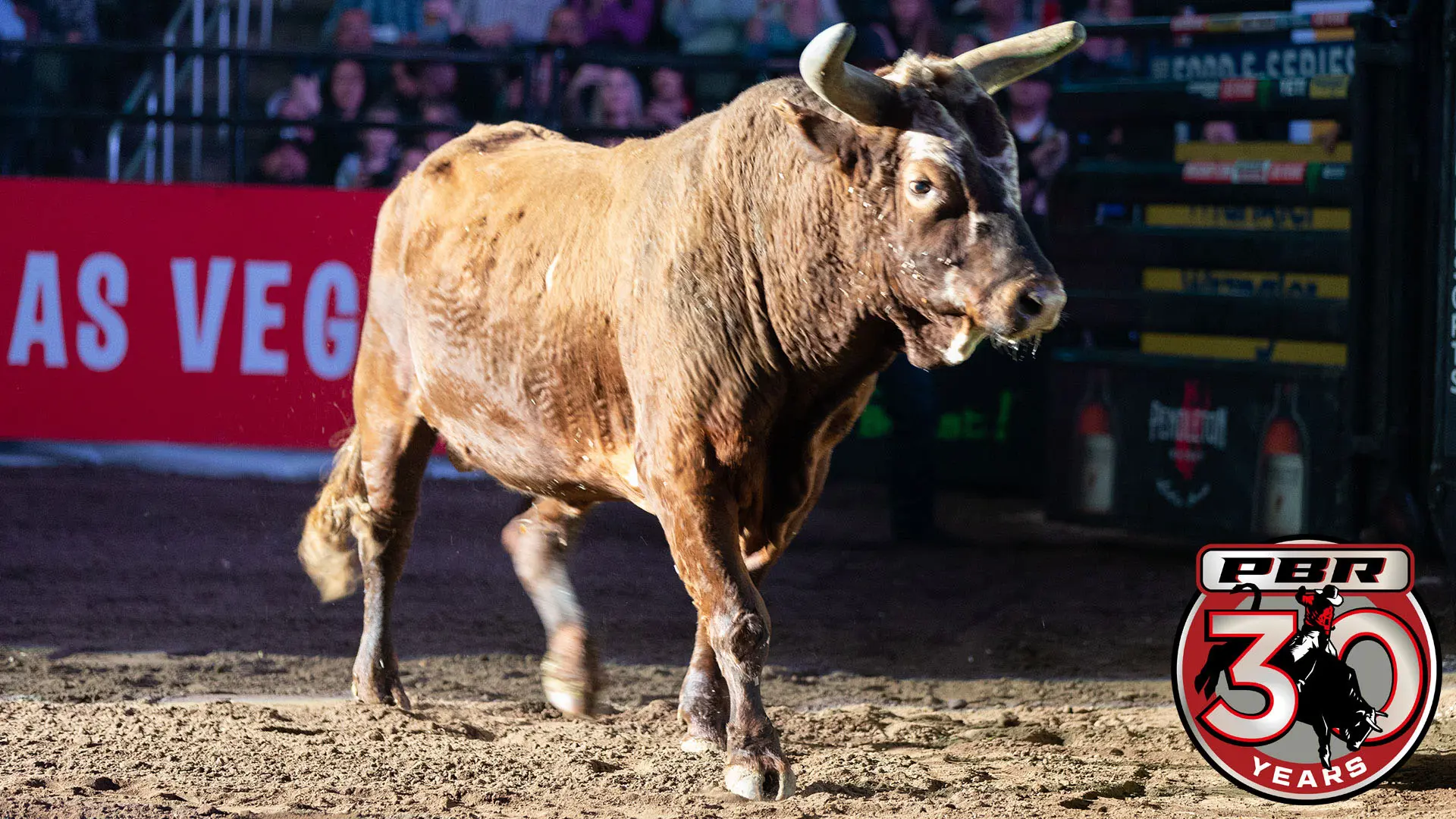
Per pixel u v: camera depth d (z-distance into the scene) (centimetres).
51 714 887
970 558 1533
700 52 2084
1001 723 919
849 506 1772
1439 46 1479
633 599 1343
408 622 1243
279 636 1187
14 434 1766
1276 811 688
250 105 2250
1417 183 1486
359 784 730
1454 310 1305
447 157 906
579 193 806
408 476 935
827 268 706
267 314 1769
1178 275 1634
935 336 691
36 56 2062
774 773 704
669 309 725
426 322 869
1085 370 1689
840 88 666
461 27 2133
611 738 852
